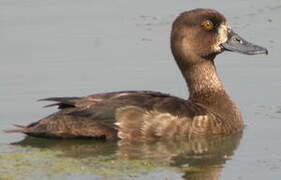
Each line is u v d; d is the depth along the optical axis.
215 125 14.17
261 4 22.05
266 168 12.45
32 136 13.77
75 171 12.18
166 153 13.29
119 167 12.42
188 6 21.88
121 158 12.92
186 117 13.95
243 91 16.53
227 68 17.97
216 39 14.96
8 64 18.20
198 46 14.88
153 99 14.00
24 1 22.53
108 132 13.64
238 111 14.77
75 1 22.50
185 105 14.15
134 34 20.06
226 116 14.51
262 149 13.46
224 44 15.03
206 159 13.02
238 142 13.92
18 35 19.94
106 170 12.26
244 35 19.81
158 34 20.02
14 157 12.98
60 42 19.52
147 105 13.84
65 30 20.30
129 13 21.55
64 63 18.28
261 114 15.29
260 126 14.70
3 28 20.41
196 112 14.12
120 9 21.88
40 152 13.24
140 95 14.05
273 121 14.91
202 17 14.87
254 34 19.88
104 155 13.09
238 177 12.07
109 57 18.64
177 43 14.98
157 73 17.70
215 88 14.88
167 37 19.81
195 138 13.98
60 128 13.59
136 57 18.62
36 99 16.27
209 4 22.06
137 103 13.83
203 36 14.87
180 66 15.13
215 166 12.63
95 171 12.18
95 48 19.16
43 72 17.77
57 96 16.41
